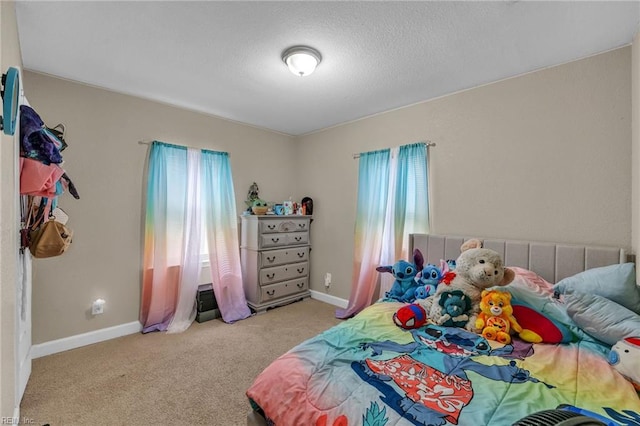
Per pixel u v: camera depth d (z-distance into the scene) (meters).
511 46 1.93
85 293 2.53
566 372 1.16
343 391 1.06
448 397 0.98
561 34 1.79
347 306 3.54
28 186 1.61
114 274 2.68
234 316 3.16
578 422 0.71
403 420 0.89
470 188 2.58
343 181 3.65
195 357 2.31
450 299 1.74
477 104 2.54
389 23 1.71
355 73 2.32
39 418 1.61
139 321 2.82
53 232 1.75
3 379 1.22
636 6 1.54
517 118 2.32
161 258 2.85
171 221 2.99
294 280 3.76
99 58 2.12
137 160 2.81
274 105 3.04
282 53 2.04
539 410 0.91
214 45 1.95
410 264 2.48
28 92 2.27
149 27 1.76
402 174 2.97
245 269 3.57
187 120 3.15
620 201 1.91
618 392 1.04
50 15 1.64
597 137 1.99
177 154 3.03
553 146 2.16
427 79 2.42
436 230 2.79
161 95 2.78
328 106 3.06
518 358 1.28
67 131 2.44
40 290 2.31
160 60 2.14
